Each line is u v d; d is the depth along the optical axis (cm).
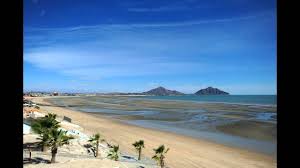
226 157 3319
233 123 6431
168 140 4288
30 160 1997
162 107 12438
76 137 3178
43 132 2033
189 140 4328
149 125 6097
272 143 4159
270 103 16338
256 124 6219
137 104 15212
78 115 8081
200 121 6862
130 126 5856
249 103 16275
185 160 3148
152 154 3400
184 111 10044
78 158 2278
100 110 10681
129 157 3128
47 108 10281
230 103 16262
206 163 3059
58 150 2662
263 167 2947
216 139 4450
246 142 4222
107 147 3366
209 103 16275
